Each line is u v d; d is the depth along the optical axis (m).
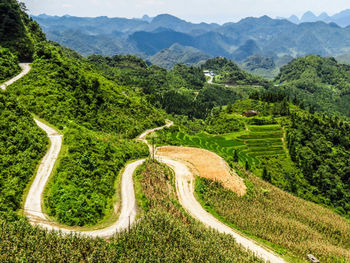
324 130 167.88
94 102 112.62
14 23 128.00
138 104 148.25
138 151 91.06
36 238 34.09
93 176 56.12
